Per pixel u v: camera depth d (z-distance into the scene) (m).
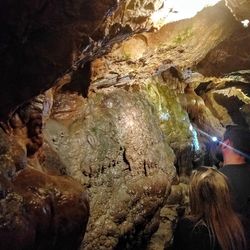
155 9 2.36
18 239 1.68
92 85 3.24
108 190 3.19
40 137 2.23
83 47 1.90
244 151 2.47
